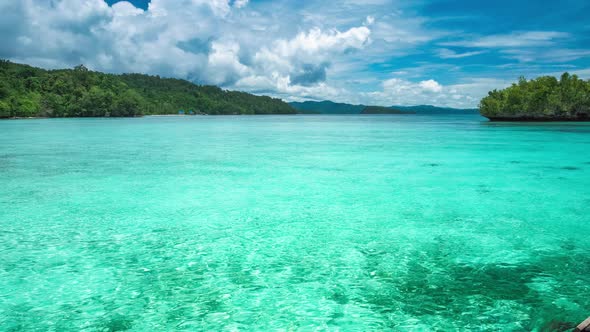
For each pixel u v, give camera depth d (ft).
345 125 262.26
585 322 15.33
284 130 189.47
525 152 82.07
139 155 78.23
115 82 590.55
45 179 51.49
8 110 364.99
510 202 39.19
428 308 19.27
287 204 38.93
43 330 17.60
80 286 21.63
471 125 233.55
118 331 17.48
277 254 26.22
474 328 17.54
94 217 34.40
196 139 124.36
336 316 18.70
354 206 38.11
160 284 21.93
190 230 31.04
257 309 19.35
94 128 197.67
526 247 27.14
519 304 19.57
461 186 47.06
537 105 233.35
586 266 23.97
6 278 22.54
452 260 24.98
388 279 22.40
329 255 26.02
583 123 220.02
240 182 50.03
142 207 37.70
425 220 33.42
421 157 74.79
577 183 48.49
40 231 30.58
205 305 19.71
